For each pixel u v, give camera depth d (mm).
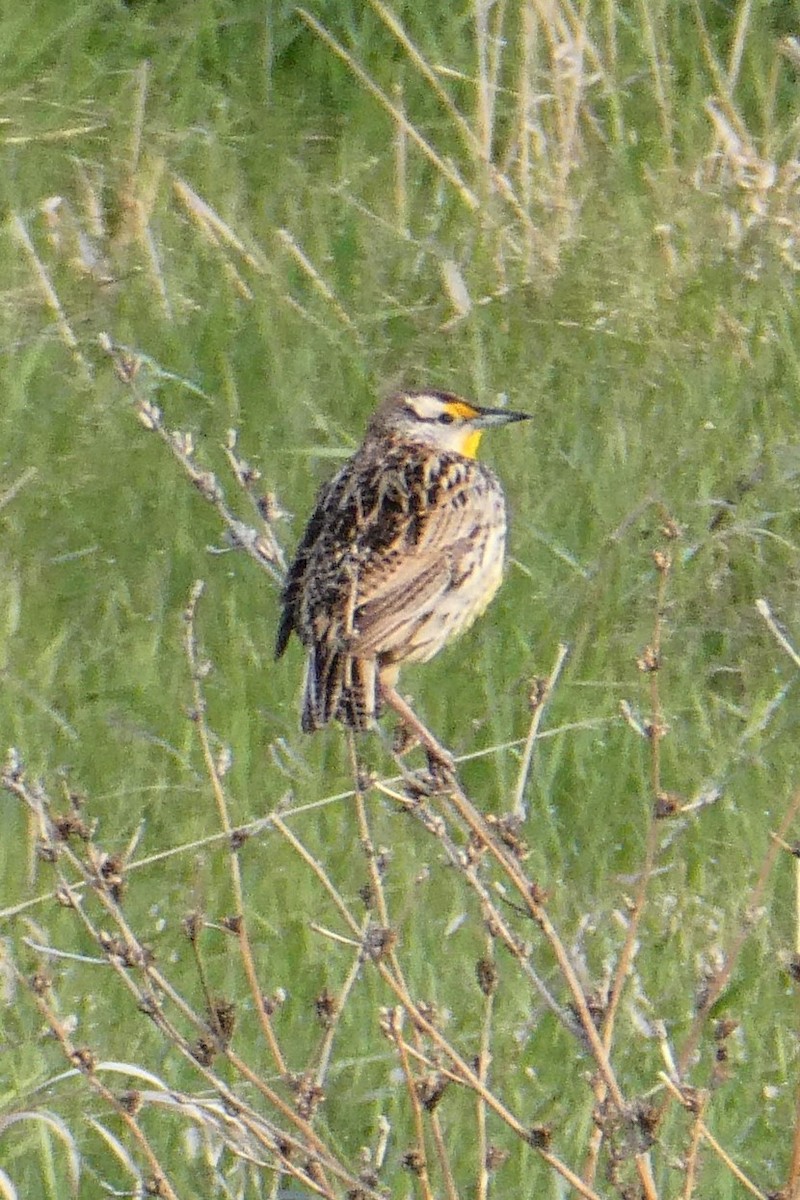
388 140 15625
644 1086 8391
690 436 12773
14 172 14703
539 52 15305
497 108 15555
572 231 14453
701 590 11508
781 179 15016
